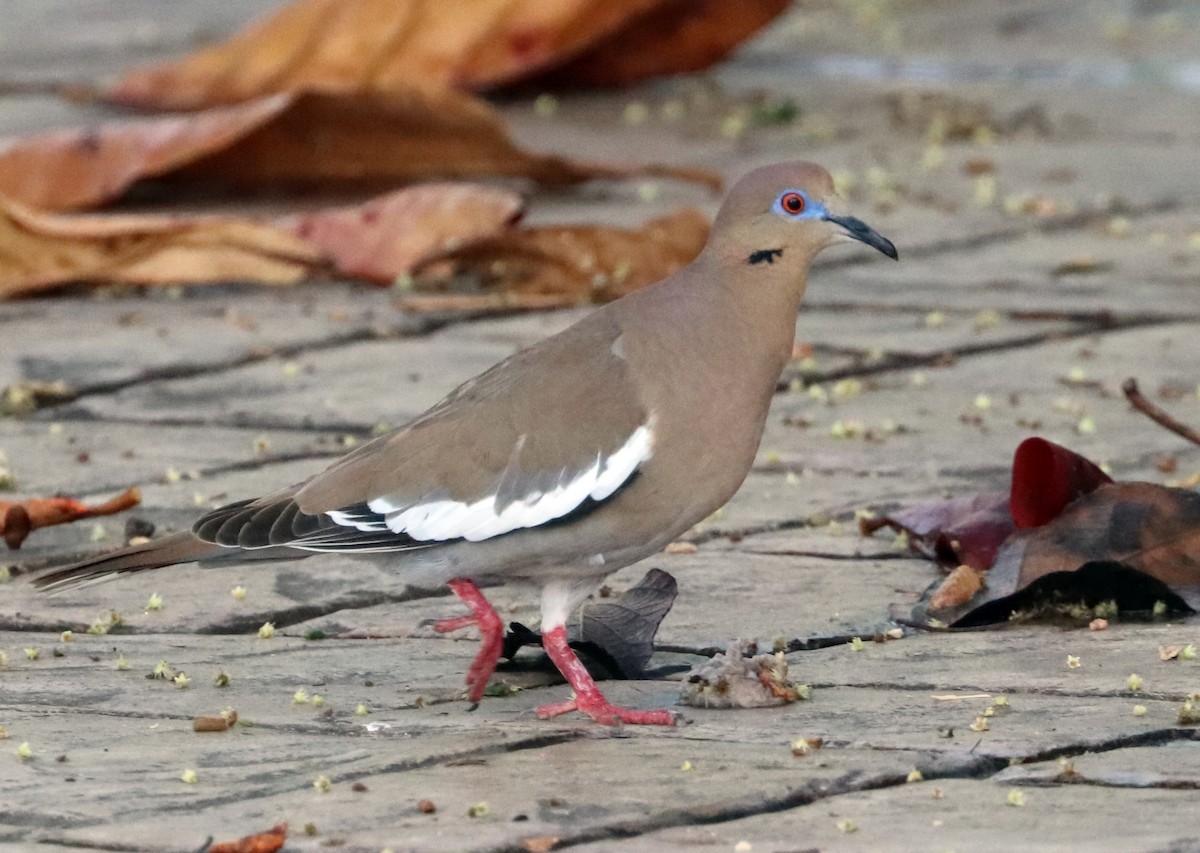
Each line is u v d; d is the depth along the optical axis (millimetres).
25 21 35406
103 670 9875
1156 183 21906
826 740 8555
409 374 15695
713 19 27578
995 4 35406
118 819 7816
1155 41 31297
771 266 9328
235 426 14453
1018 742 8422
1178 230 19859
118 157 20969
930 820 7605
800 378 15258
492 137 21438
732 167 23141
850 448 13516
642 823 7629
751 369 9234
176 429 14406
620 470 9016
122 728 8984
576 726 8914
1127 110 26156
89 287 18672
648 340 9219
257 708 9250
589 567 9227
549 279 18109
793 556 11477
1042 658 9641
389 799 7965
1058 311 16969
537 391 9156
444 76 25172
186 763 8477
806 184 9297
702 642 10117
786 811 7785
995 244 19641
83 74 29375
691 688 9203
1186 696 8984
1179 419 13812
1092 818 7574
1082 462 10734
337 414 14617
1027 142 24406
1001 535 10914
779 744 8547
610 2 25453
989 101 26938
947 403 14547
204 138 20938
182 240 18547
